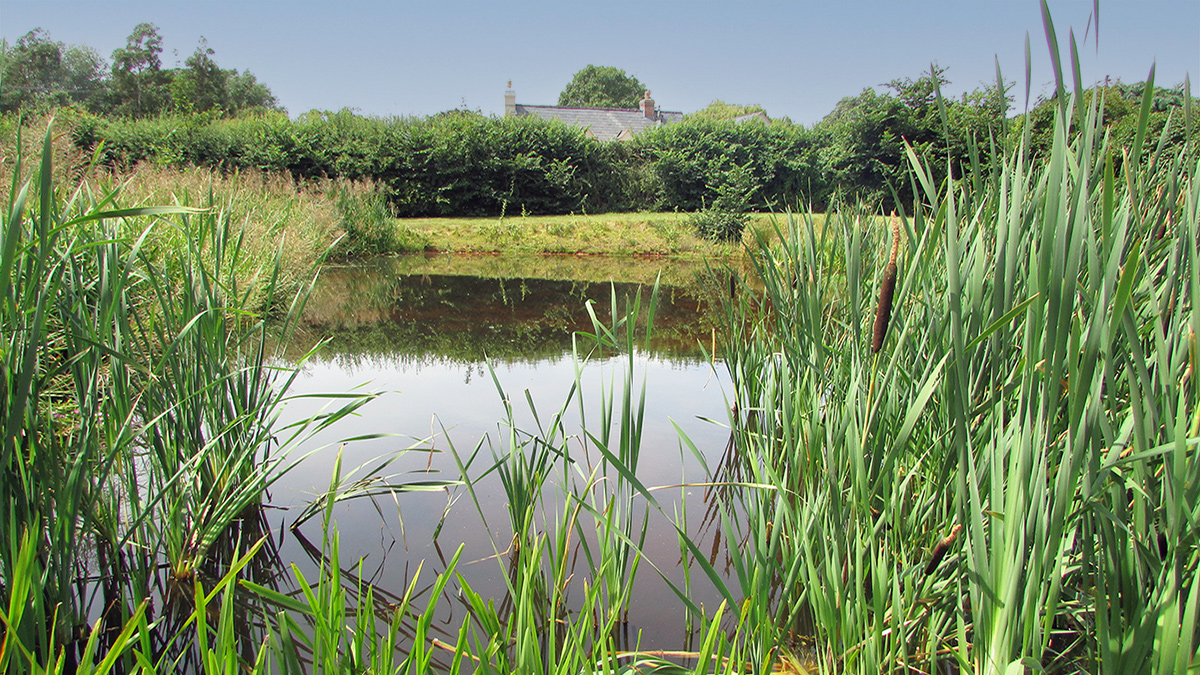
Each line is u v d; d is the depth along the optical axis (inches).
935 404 76.1
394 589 88.6
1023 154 41.2
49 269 79.5
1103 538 42.4
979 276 52.6
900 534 69.9
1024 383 41.6
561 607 84.4
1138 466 40.4
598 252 592.7
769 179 771.4
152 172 370.9
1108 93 477.1
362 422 154.1
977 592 49.4
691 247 584.1
